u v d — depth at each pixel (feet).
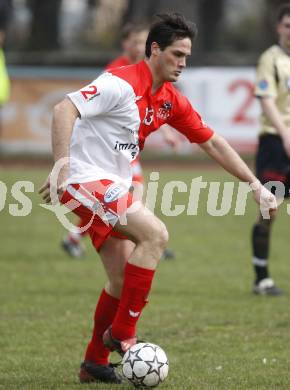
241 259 121.39
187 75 234.58
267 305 92.38
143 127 62.03
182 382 63.21
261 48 375.04
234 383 63.10
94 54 265.95
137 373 59.16
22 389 61.57
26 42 368.27
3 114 237.45
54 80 238.48
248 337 78.38
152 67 60.95
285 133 94.22
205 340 77.30
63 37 413.39
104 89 59.00
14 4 385.09
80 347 75.20
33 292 99.09
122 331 60.85
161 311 89.15
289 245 132.77
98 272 112.37
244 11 476.54
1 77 195.62
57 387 62.39
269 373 66.18
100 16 438.40
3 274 110.01
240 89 233.35
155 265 60.23
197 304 92.73
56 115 58.03
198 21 376.48
